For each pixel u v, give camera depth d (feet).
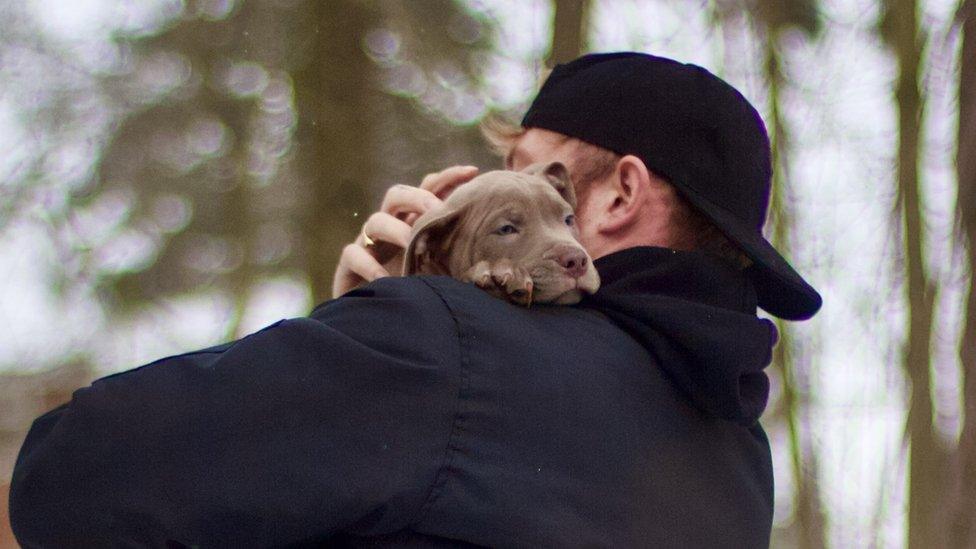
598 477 14.11
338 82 69.92
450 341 13.94
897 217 44.06
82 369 79.25
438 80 67.87
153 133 74.28
